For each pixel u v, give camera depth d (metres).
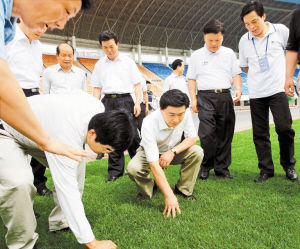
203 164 3.50
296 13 2.74
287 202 2.48
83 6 1.06
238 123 11.30
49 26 1.09
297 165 3.74
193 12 24.56
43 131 1.18
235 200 2.61
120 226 2.20
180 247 1.86
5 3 0.98
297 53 2.89
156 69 26.52
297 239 1.86
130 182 3.40
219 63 3.42
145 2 21.69
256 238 1.91
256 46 3.20
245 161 4.26
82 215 1.69
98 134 1.54
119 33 24.14
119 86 3.74
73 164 1.67
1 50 0.95
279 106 3.07
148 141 2.42
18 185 1.55
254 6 2.97
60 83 3.69
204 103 3.49
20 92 1.01
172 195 2.36
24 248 1.70
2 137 1.80
